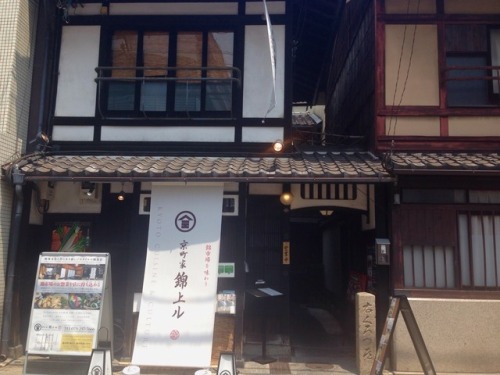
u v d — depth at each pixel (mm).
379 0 8555
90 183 8742
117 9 9281
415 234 7699
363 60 10070
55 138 9039
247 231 8594
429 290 7539
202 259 7656
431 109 8234
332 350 8797
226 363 6059
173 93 9047
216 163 8070
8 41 8391
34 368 7086
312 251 15750
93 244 8914
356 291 9719
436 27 8445
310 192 8852
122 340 8492
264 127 8859
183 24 9172
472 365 7332
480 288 7555
